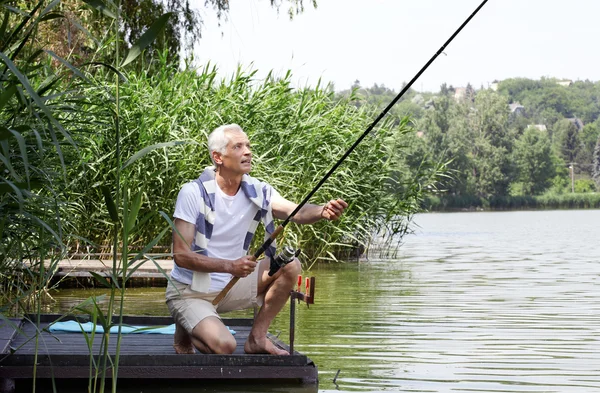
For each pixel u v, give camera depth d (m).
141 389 4.65
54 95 4.23
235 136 4.81
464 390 4.64
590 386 4.76
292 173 11.65
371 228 14.09
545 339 6.32
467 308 8.08
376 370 5.16
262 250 4.65
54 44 10.13
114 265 3.80
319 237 12.70
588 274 11.55
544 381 4.89
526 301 8.62
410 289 9.75
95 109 8.40
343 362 5.43
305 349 5.90
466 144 75.62
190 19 14.63
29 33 3.94
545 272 11.88
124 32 14.03
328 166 12.52
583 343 6.13
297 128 11.97
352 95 13.41
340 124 13.17
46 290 8.56
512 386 4.75
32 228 4.83
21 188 3.38
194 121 10.85
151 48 14.26
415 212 14.58
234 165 4.80
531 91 129.62
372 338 6.35
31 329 5.82
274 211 4.95
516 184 77.75
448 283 10.41
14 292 7.86
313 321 7.24
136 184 10.38
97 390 4.64
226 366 4.62
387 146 13.52
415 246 18.20
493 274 11.59
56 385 4.75
